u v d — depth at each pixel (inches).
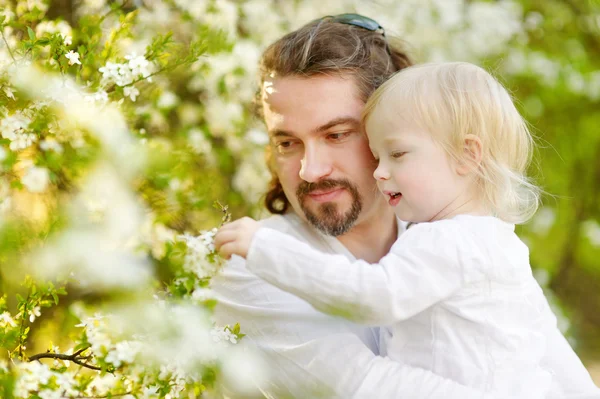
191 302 55.6
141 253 58.7
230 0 120.6
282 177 75.0
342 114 71.2
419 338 63.1
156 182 61.9
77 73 58.8
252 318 70.1
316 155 71.9
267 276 57.1
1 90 55.0
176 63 66.3
